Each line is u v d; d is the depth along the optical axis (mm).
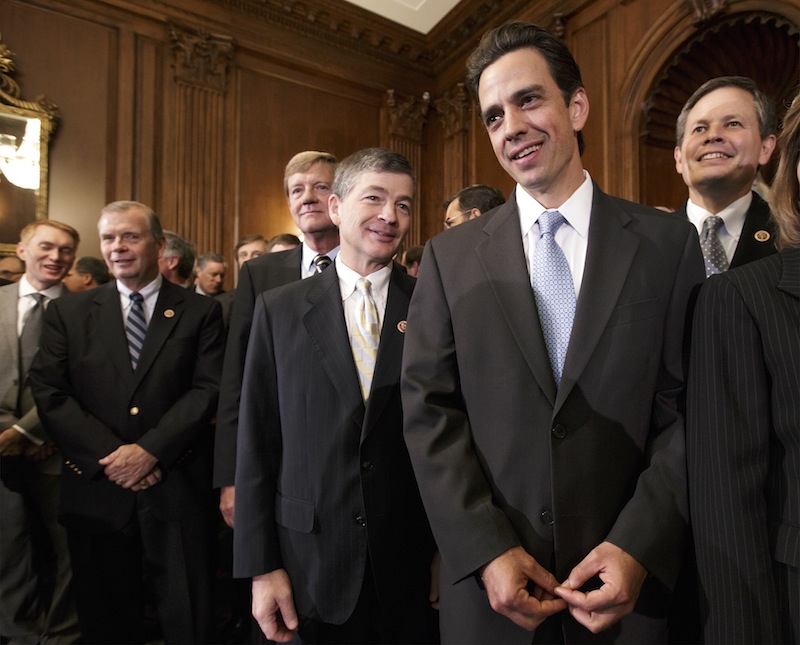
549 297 939
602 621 767
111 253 1836
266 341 1273
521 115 928
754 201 1396
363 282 1268
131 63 4801
